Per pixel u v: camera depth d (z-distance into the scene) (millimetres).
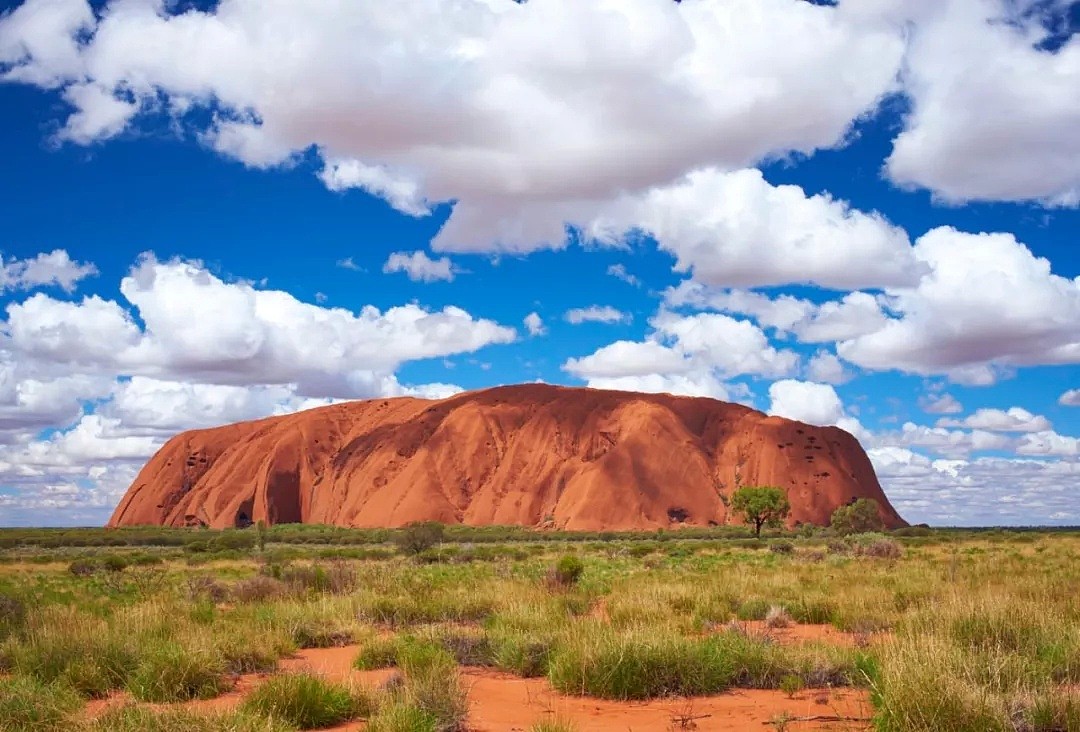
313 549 72812
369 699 9336
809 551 47281
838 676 10539
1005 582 20188
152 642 12445
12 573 43062
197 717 7836
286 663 13016
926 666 7922
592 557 48875
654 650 10469
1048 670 9375
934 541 64125
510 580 24578
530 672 11695
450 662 11422
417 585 21703
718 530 130875
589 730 8383
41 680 10766
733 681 10625
